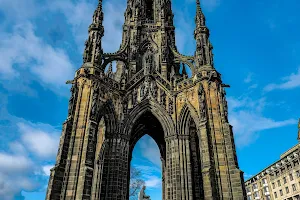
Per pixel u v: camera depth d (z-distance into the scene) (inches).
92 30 1814.7
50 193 1219.2
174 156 1568.7
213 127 1464.1
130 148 1974.7
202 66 1686.8
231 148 1397.6
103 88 1646.2
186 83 1737.2
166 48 2082.9
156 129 2068.2
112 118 1643.7
